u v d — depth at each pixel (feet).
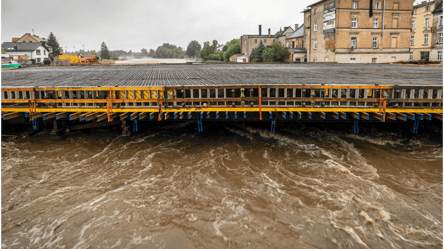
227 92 31.83
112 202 21.02
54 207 20.66
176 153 30.42
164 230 17.78
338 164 27.48
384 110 30.17
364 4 115.96
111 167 27.35
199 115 33.09
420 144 32.81
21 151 31.96
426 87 29.84
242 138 35.01
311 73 53.93
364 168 26.73
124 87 31.73
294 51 153.48
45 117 32.40
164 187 23.11
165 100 31.30
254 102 31.58
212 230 17.70
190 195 21.68
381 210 19.84
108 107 31.73
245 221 18.52
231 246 16.40
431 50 136.26
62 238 17.39
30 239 17.38
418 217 19.19
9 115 32.53
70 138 36.14
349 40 118.21
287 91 31.96
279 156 29.48
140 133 37.50
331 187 23.00
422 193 22.17
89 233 17.74
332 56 121.19
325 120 33.91
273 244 16.56
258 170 26.08
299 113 31.17
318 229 17.78
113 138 35.86
